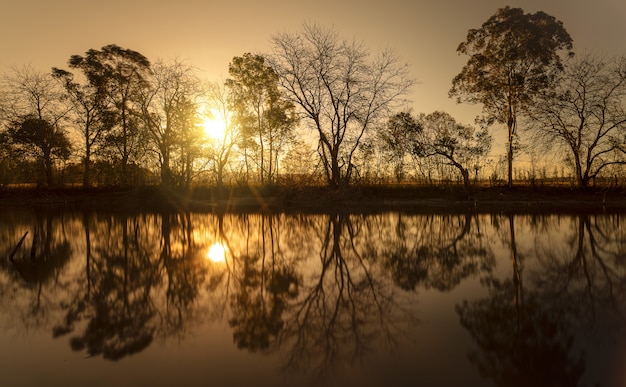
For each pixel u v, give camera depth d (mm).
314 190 38062
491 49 37719
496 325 7043
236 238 18609
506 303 8250
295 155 40875
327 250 15094
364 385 5109
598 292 8852
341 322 7418
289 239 18000
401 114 39312
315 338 6691
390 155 40438
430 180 41031
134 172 42938
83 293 9695
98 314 8141
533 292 8992
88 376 5520
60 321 7773
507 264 11906
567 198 35281
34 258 13875
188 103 40156
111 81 43562
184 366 5746
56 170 44875
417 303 8453
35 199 41562
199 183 43156
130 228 22469
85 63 42969
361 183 39375
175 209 34812
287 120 41938
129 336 6941
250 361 5863
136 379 5391
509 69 37250
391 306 8297
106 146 42531
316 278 10898
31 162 43469
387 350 6141
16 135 41281
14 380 5449
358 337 6680
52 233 20469
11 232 20906
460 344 6281
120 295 9484
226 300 8969
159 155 41125
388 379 5238
